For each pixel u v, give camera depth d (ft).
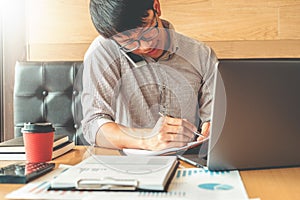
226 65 3.59
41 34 8.91
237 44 8.64
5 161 4.46
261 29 8.63
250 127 3.75
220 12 8.63
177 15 8.68
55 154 4.63
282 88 3.77
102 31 4.74
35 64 7.90
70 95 7.80
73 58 8.88
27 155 4.35
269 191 3.19
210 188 3.19
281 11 8.57
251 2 8.60
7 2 8.81
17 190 3.17
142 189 3.12
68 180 3.20
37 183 3.39
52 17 8.87
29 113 7.84
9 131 8.89
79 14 8.82
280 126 3.84
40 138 4.29
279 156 3.92
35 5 8.89
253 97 3.70
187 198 2.93
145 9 4.62
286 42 8.56
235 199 2.91
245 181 3.49
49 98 7.82
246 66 3.64
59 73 7.81
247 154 3.80
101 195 3.01
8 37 8.84
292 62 3.77
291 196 3.05
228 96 3.64
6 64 8.85
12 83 8.87
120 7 4.57
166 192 3.08
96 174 3.36
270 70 3.71
